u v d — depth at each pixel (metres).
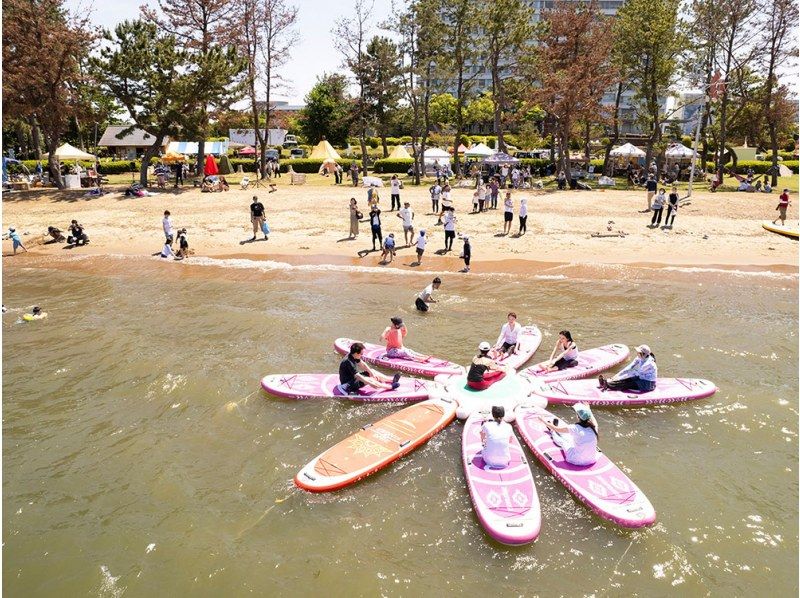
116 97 36.62
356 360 11.78
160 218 30.75
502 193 36.50
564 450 9.46
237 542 7.93
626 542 7.78
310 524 8.24
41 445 10.34
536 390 11.59
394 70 45.03
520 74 46.03
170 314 16.98
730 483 9.01
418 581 7.18
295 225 28.67
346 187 41.28
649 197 30.48
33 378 12.85
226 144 55.69
